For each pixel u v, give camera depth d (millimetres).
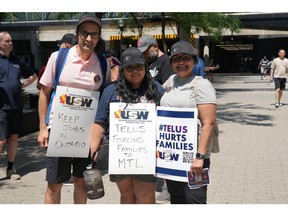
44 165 6547
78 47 3639
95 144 3547
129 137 3393
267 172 5859
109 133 3422
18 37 34688
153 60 4703
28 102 10172
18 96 5570
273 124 10016
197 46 31750
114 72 4914
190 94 3250
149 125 3383
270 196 4879
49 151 3633
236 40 40000
